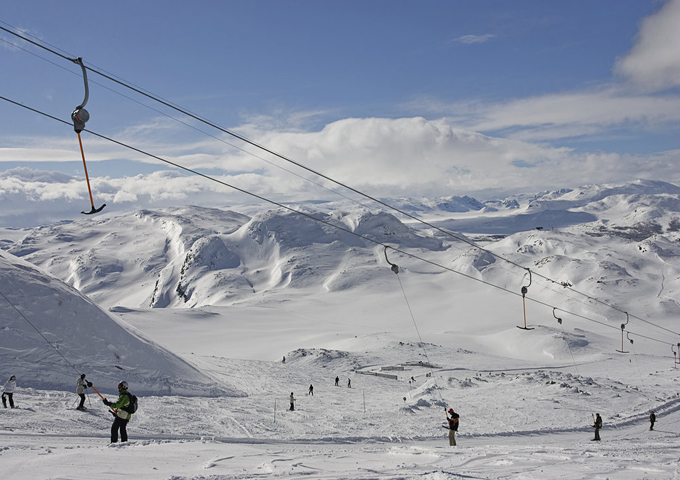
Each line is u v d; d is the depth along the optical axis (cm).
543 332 14538
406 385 6794
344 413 3881
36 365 3534
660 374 8612
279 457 1420
